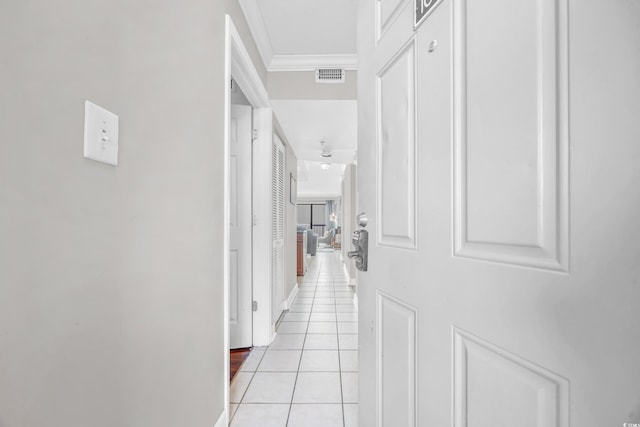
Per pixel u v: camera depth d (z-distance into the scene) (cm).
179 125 110
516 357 52
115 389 77
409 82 86
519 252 52
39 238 57
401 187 90
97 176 71
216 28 146
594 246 41
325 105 276
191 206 120
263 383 204
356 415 170
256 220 268
